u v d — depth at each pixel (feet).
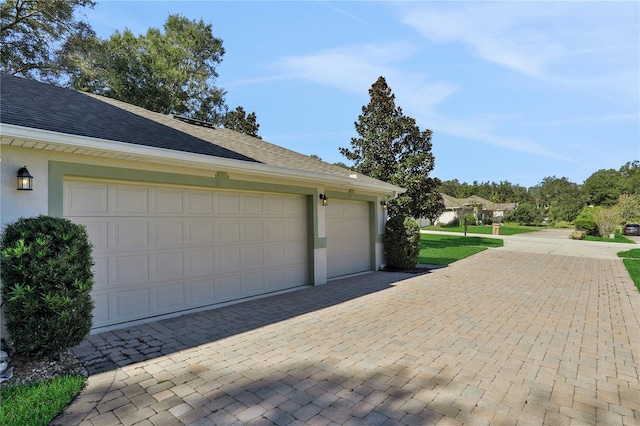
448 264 42.16
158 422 9.38
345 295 25.16
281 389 11.30
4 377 11.37
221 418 9.58
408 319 19.36
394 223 36.99
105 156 16.58
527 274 35.53
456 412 9.98
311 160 37.11
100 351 14.38
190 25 90.33
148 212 18.92
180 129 26.21
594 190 206.90
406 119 60.85
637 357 14.30
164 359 13.69
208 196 21.76
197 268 21.11
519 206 163.63
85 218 16.58
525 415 9.87
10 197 13.99
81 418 9.53
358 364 13.34
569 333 17.29
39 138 13.35
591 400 10.76
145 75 72.08
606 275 35.55
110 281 17.40
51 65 58.65
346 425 9.28
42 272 11.98
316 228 28.71
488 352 14.69
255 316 19.67
